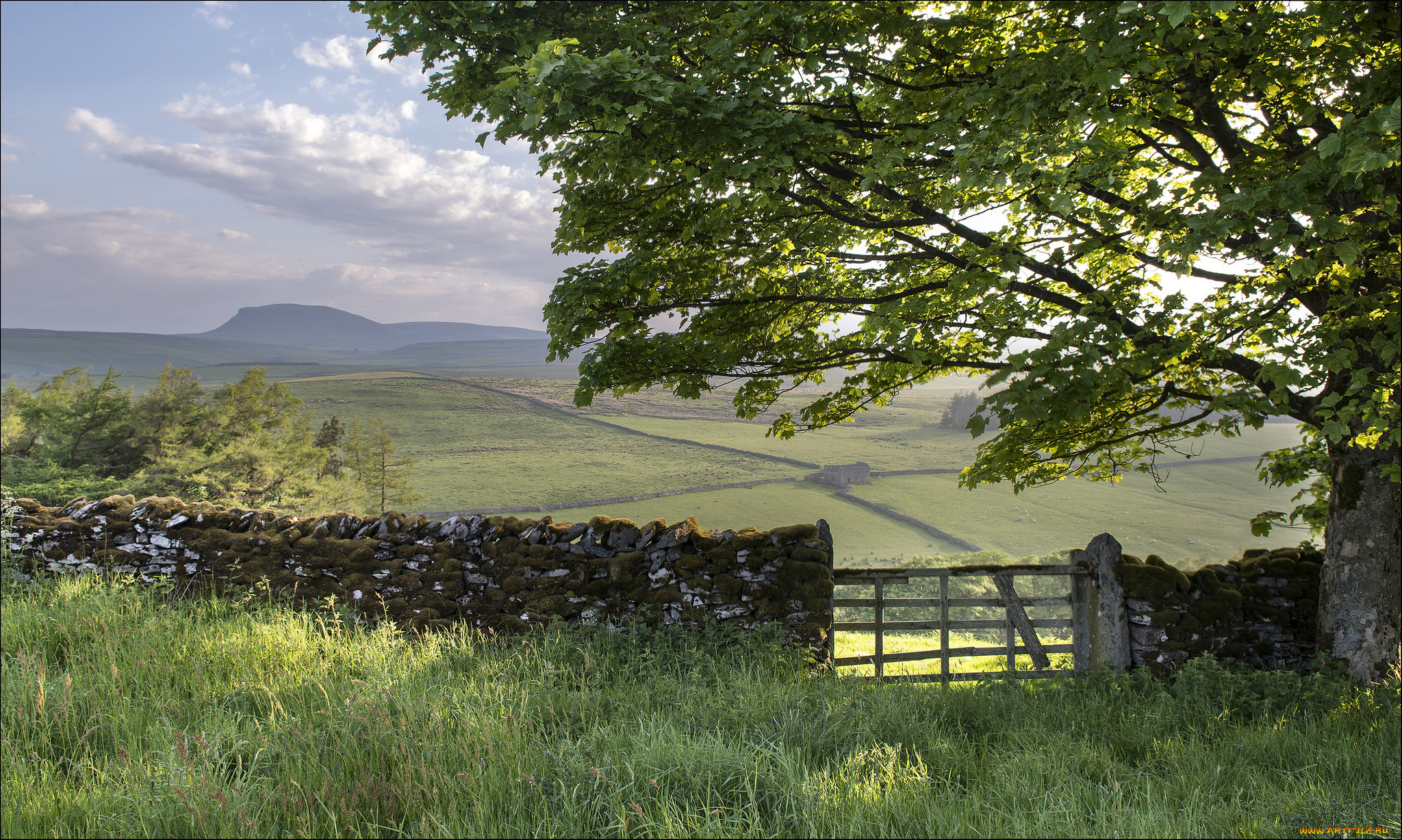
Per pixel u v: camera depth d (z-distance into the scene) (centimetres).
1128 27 540
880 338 808
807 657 703
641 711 491
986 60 682
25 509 770
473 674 560
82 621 585
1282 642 813
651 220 770
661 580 757
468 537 780
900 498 8700
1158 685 687
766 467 10900
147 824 316
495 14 651
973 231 781
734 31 652
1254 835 352
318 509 4725
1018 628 823
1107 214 758
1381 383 613
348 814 320
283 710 440
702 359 810
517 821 327
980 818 346
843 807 343
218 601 698
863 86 736
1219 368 759
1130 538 6919
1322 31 570
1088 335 598
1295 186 521
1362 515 746
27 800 331
